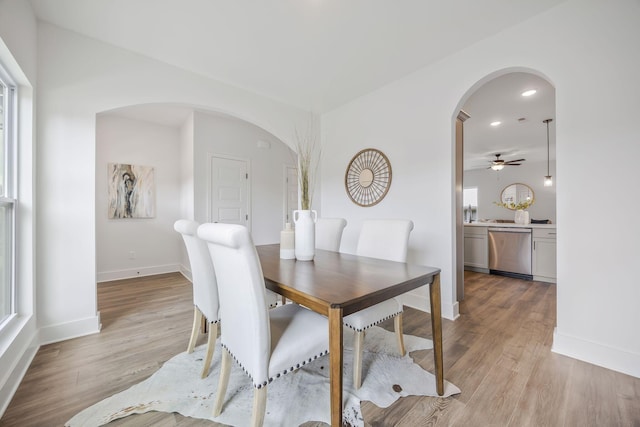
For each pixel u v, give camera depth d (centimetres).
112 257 408
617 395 147
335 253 221
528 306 286
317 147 396
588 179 181
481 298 312
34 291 194
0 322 169
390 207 313
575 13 187
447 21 210
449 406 139
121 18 204
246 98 323
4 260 176
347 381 160
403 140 299
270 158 477
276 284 133
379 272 152
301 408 137
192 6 193
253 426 112
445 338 213
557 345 191
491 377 163
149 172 441
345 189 367
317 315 146
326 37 229
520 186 772
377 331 227
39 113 201
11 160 185
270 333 115
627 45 168
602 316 176
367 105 336
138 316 259
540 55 202
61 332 209
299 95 339
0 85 177
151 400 142
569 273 188
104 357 184
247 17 205
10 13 155
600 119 177
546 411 135
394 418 131
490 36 229
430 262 275
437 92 268
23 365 170
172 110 391
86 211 220
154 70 257
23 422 127
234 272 113
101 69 229
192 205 395
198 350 194
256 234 459
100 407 137
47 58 205
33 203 192
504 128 472
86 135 221
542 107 381
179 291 341
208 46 240
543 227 384
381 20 209
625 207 168
